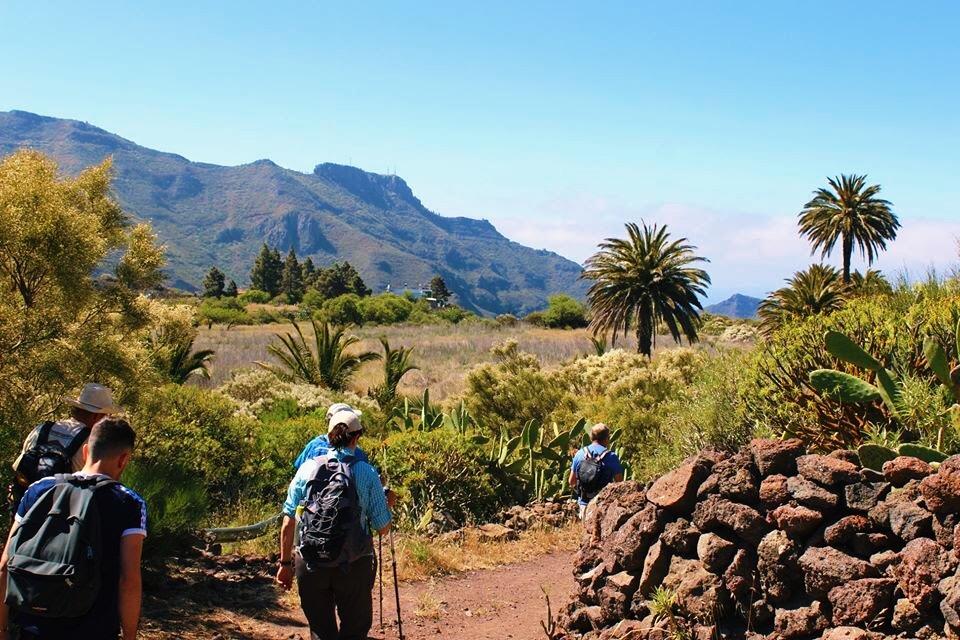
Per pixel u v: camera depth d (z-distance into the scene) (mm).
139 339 8148
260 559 7914
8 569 3070
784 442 4699
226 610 6336
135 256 7605
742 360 7824
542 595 7727
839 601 4066
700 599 4602
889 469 4242
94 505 3170
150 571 6816
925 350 5191
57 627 3084
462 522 11227
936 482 3867
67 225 6707
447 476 11305
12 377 6578
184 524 7258
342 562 4496
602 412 16078
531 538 10281
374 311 97625
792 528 4363
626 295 43594
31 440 4098
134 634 3229
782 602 4363
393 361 21953
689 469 4949
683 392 9789
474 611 7086
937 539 3857
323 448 4871
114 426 3412
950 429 5117
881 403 5672
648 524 5051
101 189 7633
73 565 3027
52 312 6793
